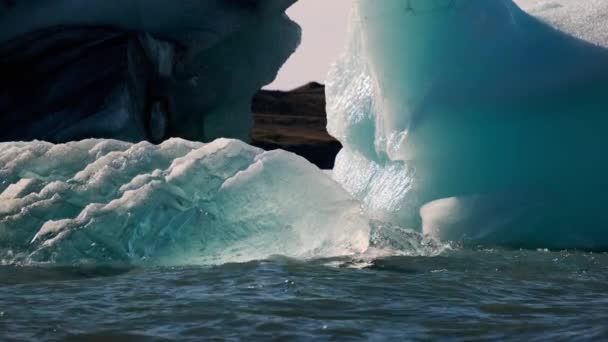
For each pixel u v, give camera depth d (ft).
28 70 136.26
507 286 48.52
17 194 61.31
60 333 35.91
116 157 62.39
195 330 36.47
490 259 61.26
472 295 45.37
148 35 138.92
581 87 72.69
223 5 143.33
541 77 74.02
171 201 58.65
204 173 59.88
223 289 46.44
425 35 75.82
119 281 49.67
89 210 58.13
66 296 44.60
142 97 139.03
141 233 57.77
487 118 73.97
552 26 78.23
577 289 47.91
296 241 59.41
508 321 38.14
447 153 74.64
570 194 71.00
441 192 74.84
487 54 75.56
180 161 60.85
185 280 49.78
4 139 128.36
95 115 127.44
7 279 50.88
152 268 55.31
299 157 61.21
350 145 83.56
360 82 84.84
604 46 75.15
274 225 59.41
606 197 70.44
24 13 136.56
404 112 75.92
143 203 58.18
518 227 71.31
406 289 46.80
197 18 142.10
